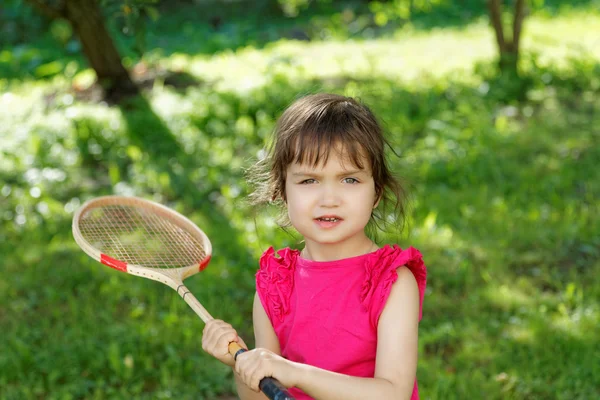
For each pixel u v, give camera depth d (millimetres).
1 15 16531
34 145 7996
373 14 17312
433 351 4508
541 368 4191
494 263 5457
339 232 2178
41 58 13594
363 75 10883
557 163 7320
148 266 2756
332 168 2148
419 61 11961
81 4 9891
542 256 5598
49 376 4316
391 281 2172
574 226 5934
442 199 6598
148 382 4336
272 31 16344
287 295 2293
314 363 2234
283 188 2311
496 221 6125
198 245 2785
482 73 10359
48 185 7297
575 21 15211
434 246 5715
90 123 8445
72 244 6086
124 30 4371
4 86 11375
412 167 7250
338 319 2205
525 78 9852
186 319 4867
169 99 9445
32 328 4891
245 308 5094
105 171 7734
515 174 7137
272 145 2363
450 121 8492
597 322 4570
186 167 7535
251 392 2322
